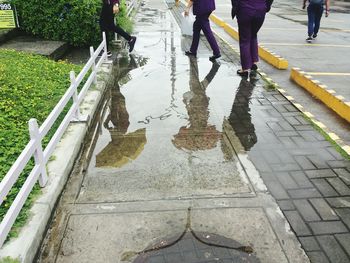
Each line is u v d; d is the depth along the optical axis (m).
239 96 6.59
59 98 5.93
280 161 4.47
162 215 3.53
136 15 15.84
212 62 8.77
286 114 5.84
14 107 5.35
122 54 9.40
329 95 6.20
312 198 3.79
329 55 9.80
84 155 4.63
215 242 3.19
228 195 3.82
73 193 3.87
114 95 6.63
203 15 8.52
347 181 4.08
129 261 2.99
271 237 3.26
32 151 3.39
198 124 5.46
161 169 4.30
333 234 3.30
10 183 2.97
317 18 11.40
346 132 5.32
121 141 4.97
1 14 9.25
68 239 3.24
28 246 2.91
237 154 4.62
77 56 9.14
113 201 3.74
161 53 9.57
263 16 7.36
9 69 6.57
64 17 9.35
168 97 6.52
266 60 9.15
